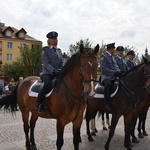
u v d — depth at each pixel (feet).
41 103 15.88
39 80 18.11
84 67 12.87
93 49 13.34
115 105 19.20
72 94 14.40
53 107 15.30
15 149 18.86
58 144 15.08
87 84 12.60
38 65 122.83
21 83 19.88
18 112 40.32
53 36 16.90
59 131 15.14
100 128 27.48
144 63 19.45
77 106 14.64
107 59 20.72
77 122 15.20
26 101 17.98
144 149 19.75
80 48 13.30
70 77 14.61
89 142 21.49
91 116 22.38
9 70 130.31
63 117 14.94
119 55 24.02
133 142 21.90
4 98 20.30
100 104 21.24
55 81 15.64
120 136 23.77
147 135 24.67
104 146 19.79
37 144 20.27
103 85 20.98
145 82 19.04
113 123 19.10
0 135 23.20
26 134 18.76
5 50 174.50
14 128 26.53
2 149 18.85
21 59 128.88
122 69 23.44
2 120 31.94
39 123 29.81
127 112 19.24
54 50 17.15
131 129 21.66
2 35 176.35
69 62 14.78
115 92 19.27
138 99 20.11
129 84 19.12
